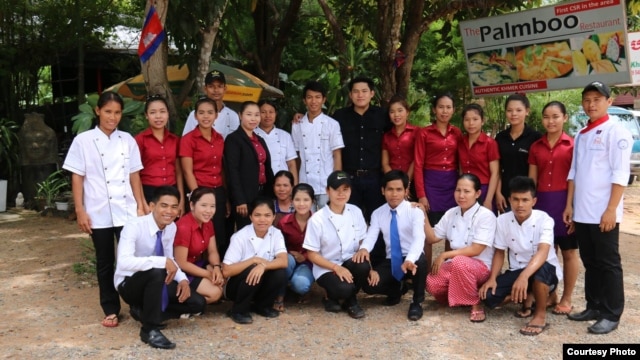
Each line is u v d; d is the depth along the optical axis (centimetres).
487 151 450
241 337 367
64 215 807
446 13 677
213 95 471
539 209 415
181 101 638
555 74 581
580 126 1063
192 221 395
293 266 426
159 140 420
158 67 521
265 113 477
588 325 386
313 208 485
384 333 375
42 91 1066
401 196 421
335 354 340
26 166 884
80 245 628
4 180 870
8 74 929
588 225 377
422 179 465
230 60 1002
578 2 550
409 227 421
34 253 597
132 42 1030
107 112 377
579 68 565
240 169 435
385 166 484
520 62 601
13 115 964
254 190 439
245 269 390
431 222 470
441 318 404
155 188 417
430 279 416
